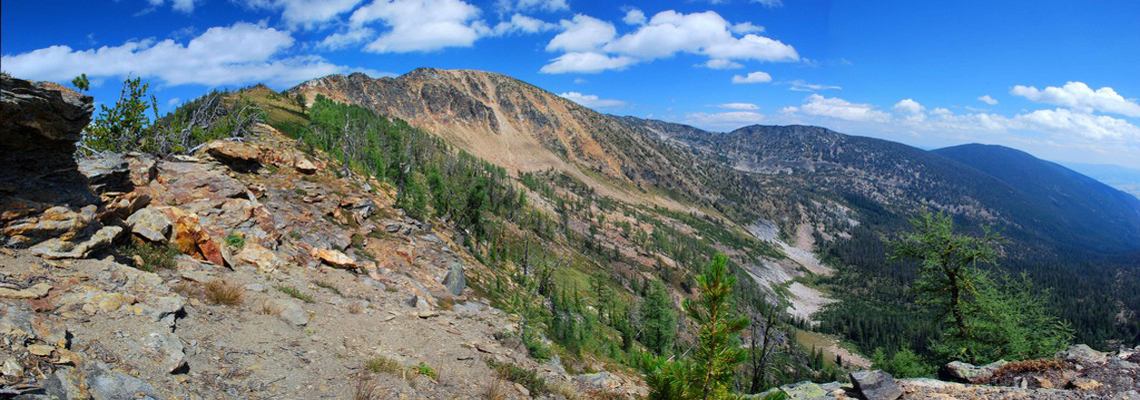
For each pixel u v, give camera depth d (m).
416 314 21.00
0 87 11.97
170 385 9.26
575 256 165.75
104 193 17.20
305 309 16.84
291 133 105.25
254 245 21.55
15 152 13.41
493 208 139.12
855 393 15.05
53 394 7.40
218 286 15.09
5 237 12.38
